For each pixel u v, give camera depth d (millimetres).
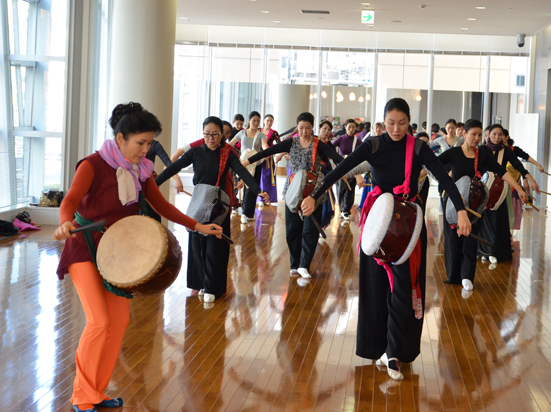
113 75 7465
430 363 3629
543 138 12555
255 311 4598
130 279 2514
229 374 3359
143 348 3723
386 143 3266
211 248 4723
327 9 10875
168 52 7555
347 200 9578
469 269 5449
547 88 12492
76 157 8594
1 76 7906
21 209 7980
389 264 3322
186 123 15172
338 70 15133
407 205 3074
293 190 5242
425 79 14961
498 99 14797
